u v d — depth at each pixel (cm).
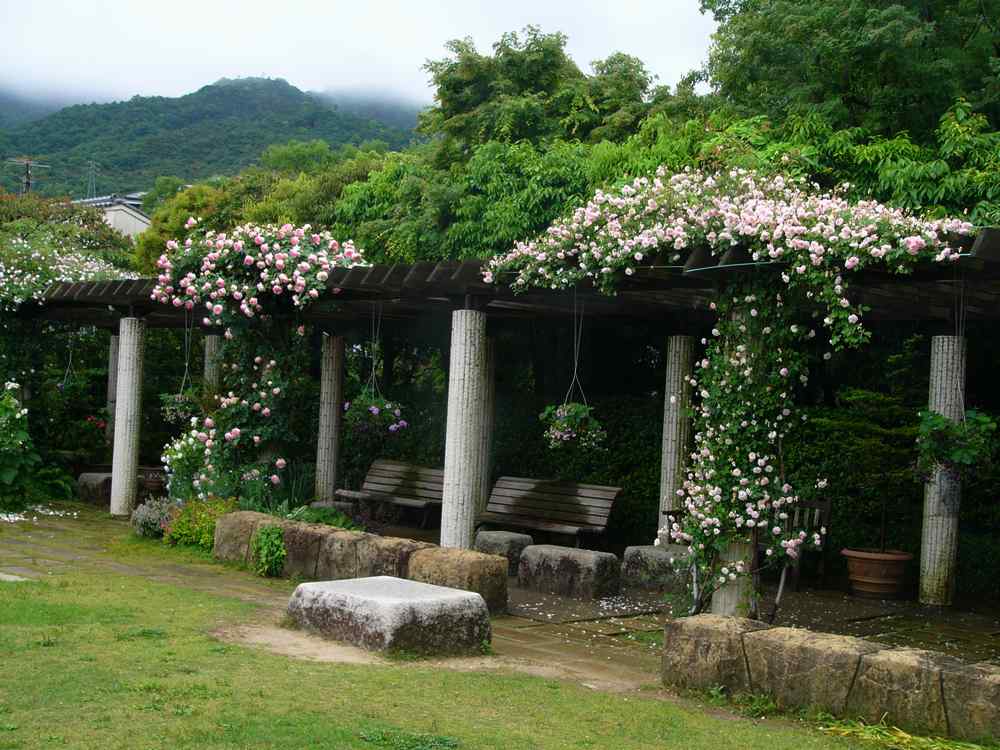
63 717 425
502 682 545
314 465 1466
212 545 1004
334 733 418
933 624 863
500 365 1461
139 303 1314
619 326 1150
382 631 596
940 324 960
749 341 737
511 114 1772
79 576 831
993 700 444
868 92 1336
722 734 461
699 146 1265
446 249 1497
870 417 980
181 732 408
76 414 1733
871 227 645
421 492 1346
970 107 1165
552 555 923
